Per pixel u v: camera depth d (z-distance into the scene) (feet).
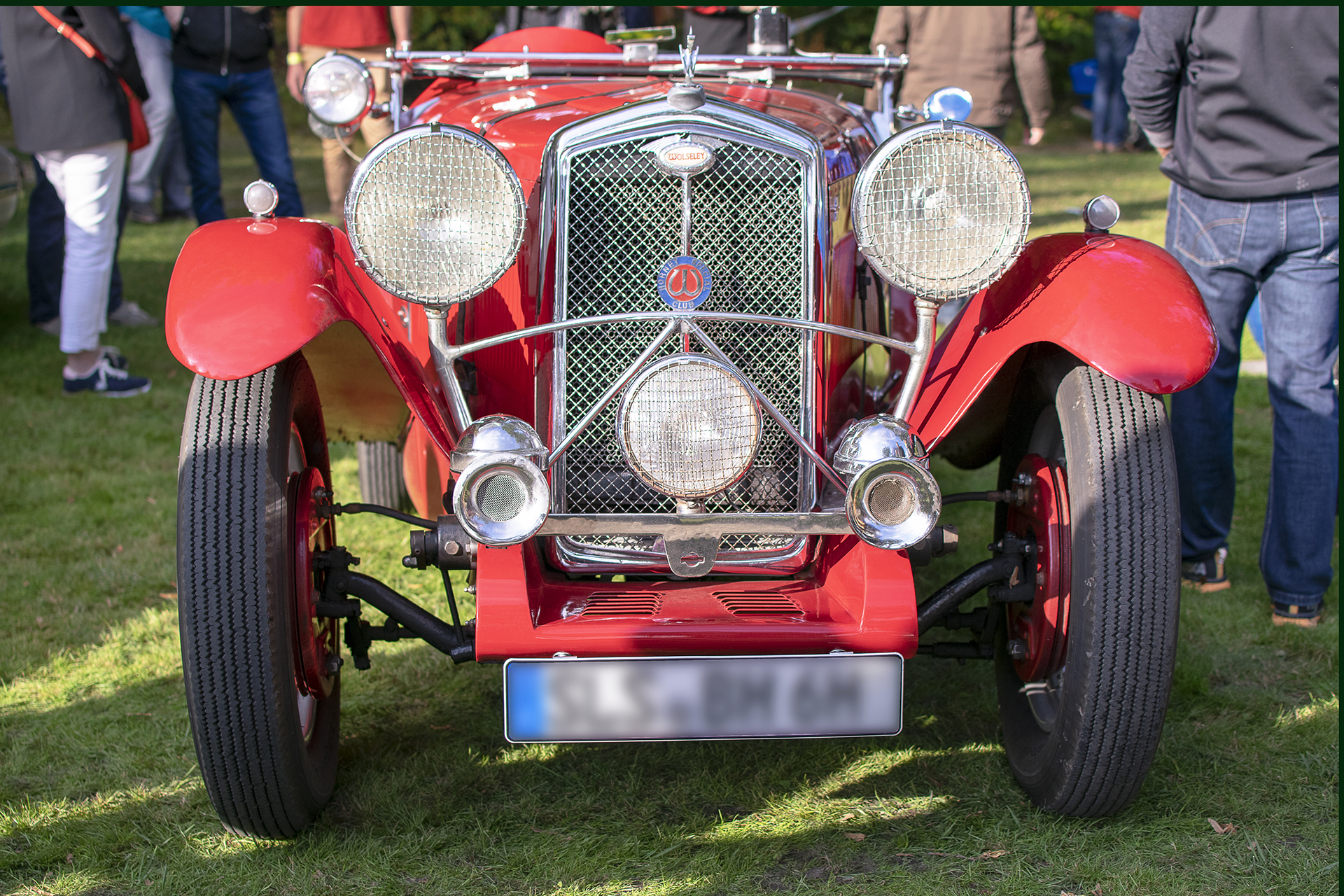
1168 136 10.89
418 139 6.42
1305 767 8.20
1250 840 7.31
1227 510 11.27
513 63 10.46
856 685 6.78
